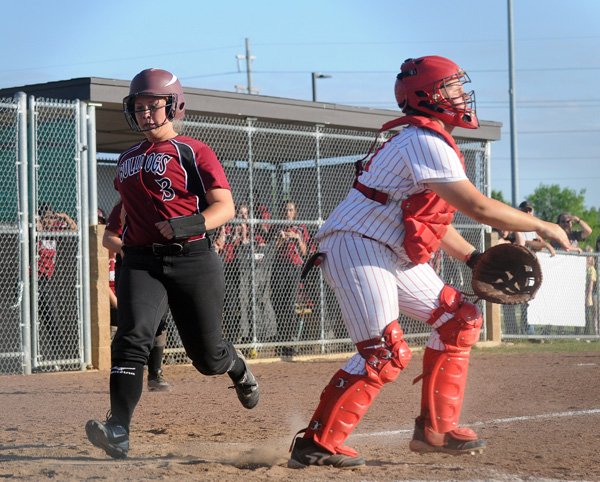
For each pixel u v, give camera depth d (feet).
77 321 83.76
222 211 36.55
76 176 83.66
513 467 34.99
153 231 36.60
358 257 34.27
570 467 35.09
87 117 84.58
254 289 92.73
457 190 33.30
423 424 37.22
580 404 57.06
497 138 113.91
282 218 99.30
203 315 37.37
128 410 36.14
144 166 36.78
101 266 84.23
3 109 81.82
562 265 120.16
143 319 36.09
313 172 101.09
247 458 36.86
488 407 56.03
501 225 33.50
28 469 34.14
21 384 72.59
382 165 34.50
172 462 35.78
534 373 77.51
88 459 37.27
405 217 34.24
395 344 34.24
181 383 74.08
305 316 98.22
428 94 34.88
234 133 96.12
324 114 100.22
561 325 120.16
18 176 80.43
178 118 38.11
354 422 34.71
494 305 112.57
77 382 74.23
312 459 34.47
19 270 80.23
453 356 36.55
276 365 89.81
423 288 35.99
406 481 31.91
